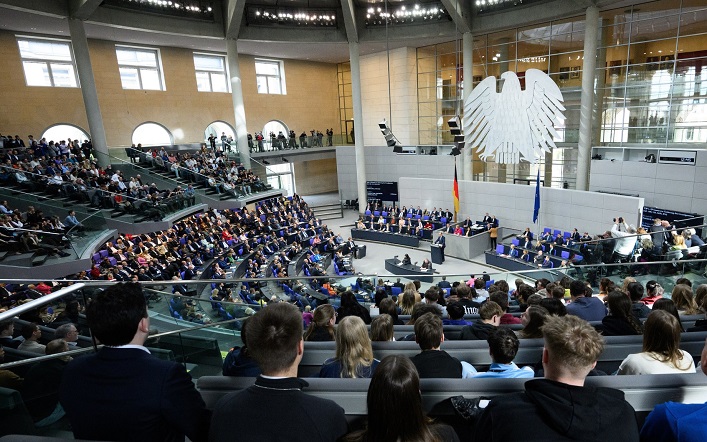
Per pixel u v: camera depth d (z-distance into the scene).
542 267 16.03
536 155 19.83
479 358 3.25
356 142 25.36
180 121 24.66
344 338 2.51
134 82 22.94
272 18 22.25
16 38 18.97
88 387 1.56
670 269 8.09
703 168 15.20
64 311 2.91
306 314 5.91
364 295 9.52
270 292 11.32
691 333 3.25
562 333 1.37
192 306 5.75
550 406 1.33
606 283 6.37
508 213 21.03
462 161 23.44
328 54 27.80
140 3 18.64
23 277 10.81
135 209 15.61
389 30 23.05
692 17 16.25
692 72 16.39
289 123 29.94
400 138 27.12
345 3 21.23
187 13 20.19
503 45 22.19
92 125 18.02
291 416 1.39
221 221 19.25
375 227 23.56
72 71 20.77
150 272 13.37
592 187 18.78
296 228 21.73
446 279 10.42
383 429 1.23
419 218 23.06
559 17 18.92
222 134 25.73
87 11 16.50
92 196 14.77
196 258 15.71
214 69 26.09
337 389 1.90
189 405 1.60
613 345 3.16
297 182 33.62
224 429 1.41
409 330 4.69
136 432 1.51
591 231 17.83
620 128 18.94
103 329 1.58
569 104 20.61
